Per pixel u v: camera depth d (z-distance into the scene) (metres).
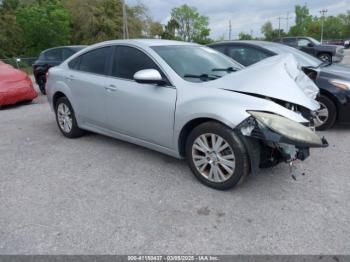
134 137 4.36
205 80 3.84
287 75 3.64
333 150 4.74
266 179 3.80
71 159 4.53
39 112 7.86
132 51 4.34
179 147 3.81
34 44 33.56
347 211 3.14
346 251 2.60
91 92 4.75
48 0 35.44
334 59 17.50
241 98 3.32
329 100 5.50
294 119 3.26
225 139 3.35
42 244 2.72
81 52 5.20
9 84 8.50
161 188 3.63
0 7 39.50
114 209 3.22
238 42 6.85
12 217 3.11
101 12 40.88
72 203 3.35
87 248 2.67
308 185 3.67
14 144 5.27
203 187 3.63
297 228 2.89
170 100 3.74
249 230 2.87
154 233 2.85
